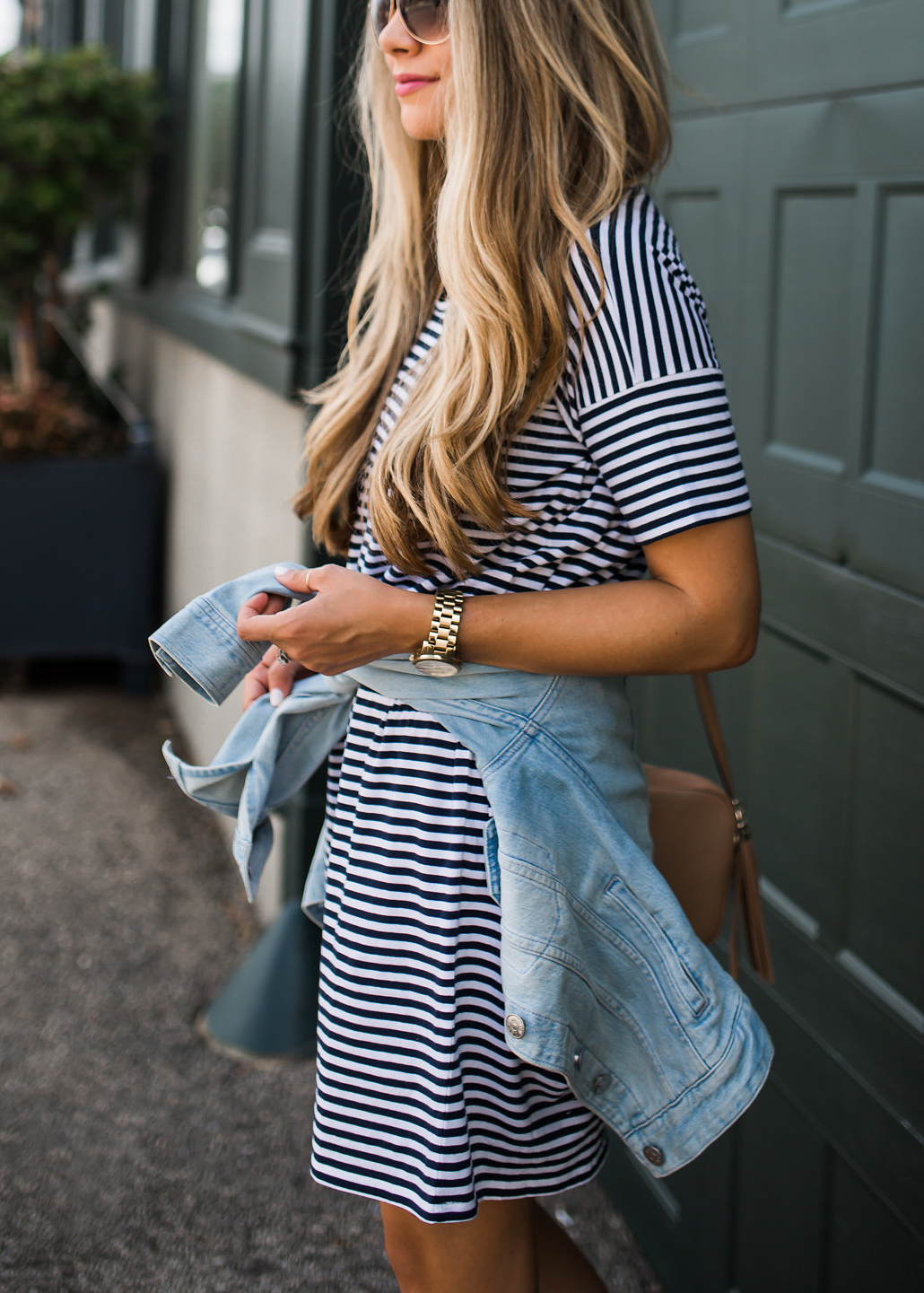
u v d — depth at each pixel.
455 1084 1.20
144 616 5.03
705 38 1.95
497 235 1.17
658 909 1.21
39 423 4.90
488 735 1.21
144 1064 2.63
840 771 1.64
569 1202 2.29
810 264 1.70
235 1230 2.15
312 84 2.76
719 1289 1.91
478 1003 1.22
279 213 3.20
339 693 1.38
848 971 1.61
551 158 1.17
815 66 1.66
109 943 3.13
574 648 1.16
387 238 1.48
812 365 1.70
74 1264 2.04
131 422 5.18
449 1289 1.29
